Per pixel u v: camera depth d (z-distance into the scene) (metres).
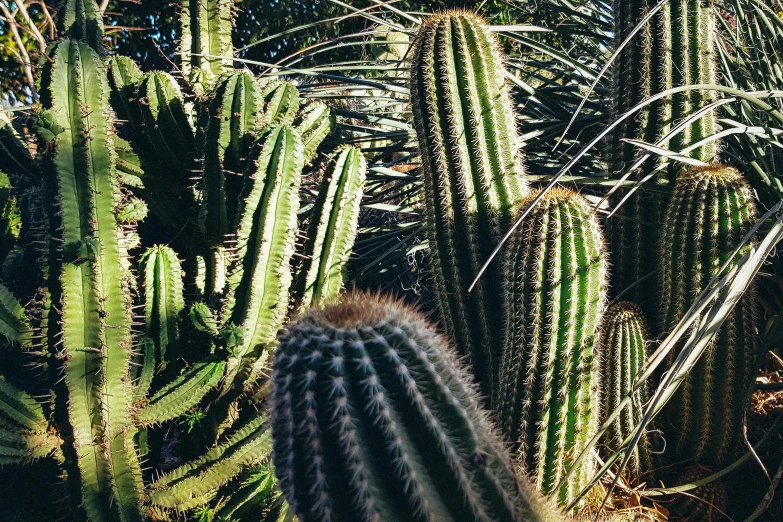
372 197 5.02
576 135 4.11
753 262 2.22
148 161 3.53
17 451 2.40
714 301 2.53
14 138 3.90
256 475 2.54
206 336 2.93
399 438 1.56
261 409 2.82
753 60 4.11
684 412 2.67
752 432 2.76
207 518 2.54
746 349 2.56
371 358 1.64
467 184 2.95
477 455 1.64
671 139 3.04
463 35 2.96
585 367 2.38
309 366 1.64
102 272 2.44
